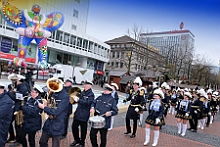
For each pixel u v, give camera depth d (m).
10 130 5.16
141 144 6.57
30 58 31.61
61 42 38.00
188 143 7.40
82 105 5.44
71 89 5.62
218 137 9.12
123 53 55.22
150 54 48.62
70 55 42.81
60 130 4.20
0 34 29.03
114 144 6.27
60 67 32.25
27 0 31.80
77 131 5.59
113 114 5.02
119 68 55.34
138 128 8.80
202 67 49.75
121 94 26.58
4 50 29.94
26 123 4.38
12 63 21.33
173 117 13.34
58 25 21.36
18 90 5.14
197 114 9.55
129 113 7.22
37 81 25.67
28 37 20.66
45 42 21.27
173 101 14.54
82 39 42.38
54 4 38.00
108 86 5.28
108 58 52.38
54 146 4.26
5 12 18.94
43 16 20.39
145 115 12.53
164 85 12.24
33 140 4.54
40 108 4.34
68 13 41.69
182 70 51.09
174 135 8.34
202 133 9.55
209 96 13.37
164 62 44.56
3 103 4.02
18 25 19.92
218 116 17.61
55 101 4.24
